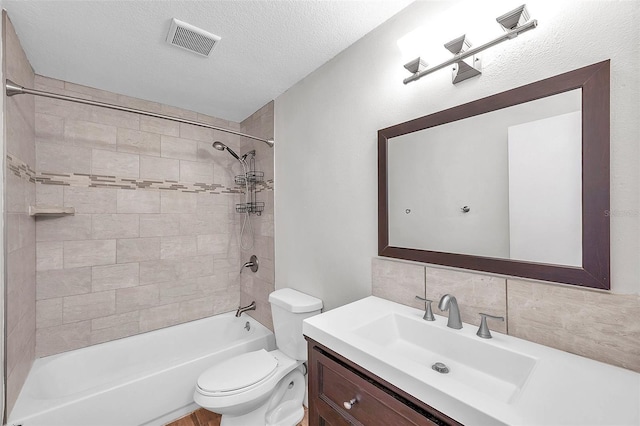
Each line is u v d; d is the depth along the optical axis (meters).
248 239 2.73
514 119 0.98
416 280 1.27
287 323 1.83
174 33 1.49
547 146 0.91
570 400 0.64
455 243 1.15
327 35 1.54
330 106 1.76
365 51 1.54
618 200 0.79
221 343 2.59
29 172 1.71
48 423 1.38
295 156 2.08
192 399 1.85
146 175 2.34
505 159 1.01
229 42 1.58
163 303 2.42
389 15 1.39
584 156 0.83
